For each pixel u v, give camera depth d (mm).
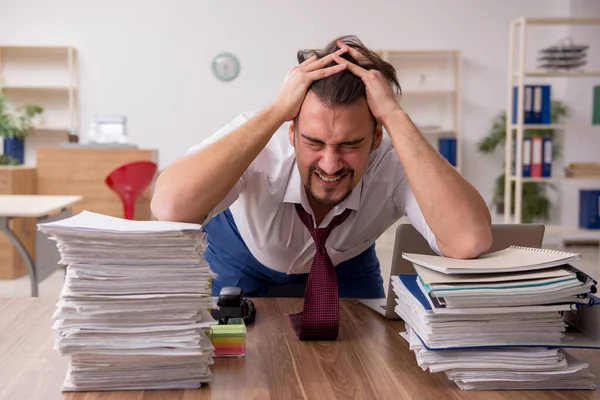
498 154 7324
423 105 7328
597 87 5395
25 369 1113
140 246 1021
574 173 5445
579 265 5410
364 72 1287
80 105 6988
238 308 1355
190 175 1280
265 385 1053
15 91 7012
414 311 1133
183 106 7047
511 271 1071
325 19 7078
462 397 1015
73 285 1002
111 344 1001
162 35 6973
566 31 7008
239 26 7012
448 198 1267
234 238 1854
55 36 6918
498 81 7270
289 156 1521
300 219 1528
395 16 7137
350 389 1041
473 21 7191
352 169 1242
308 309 1281
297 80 1279
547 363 1054
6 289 4371
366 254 1941
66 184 4891
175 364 1034
